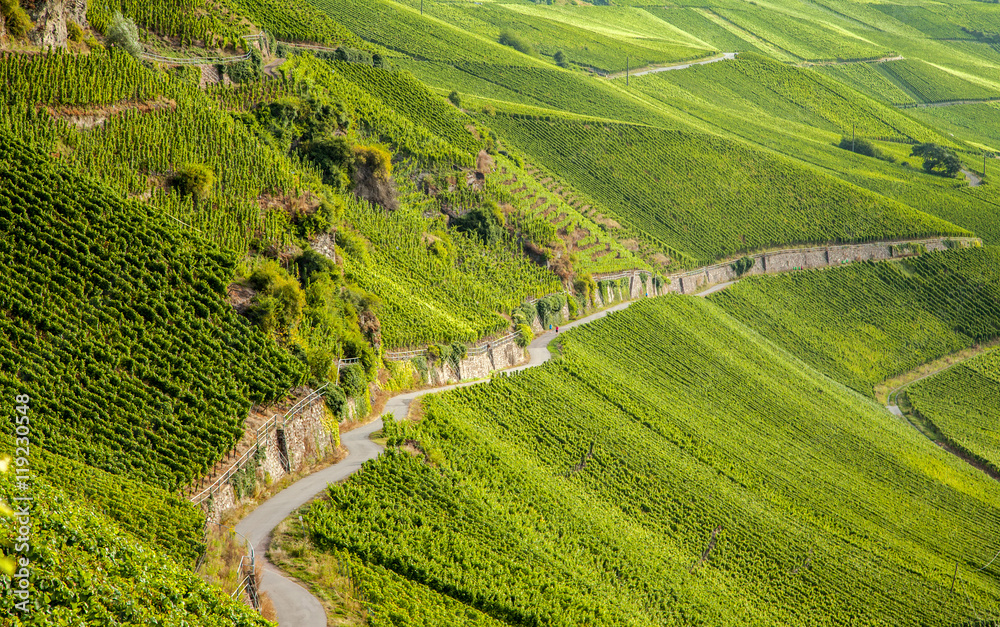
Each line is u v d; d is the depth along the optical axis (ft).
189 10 296.30
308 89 307.58
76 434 138.62
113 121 209.97
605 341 337.52
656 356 348.18
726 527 251.39
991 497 354.13
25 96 195.72
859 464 338.34
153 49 268.21
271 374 177.06
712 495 261.44
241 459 159.12
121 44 238.68
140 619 106.93
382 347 232.12
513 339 291.17
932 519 318.04
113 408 146.92
